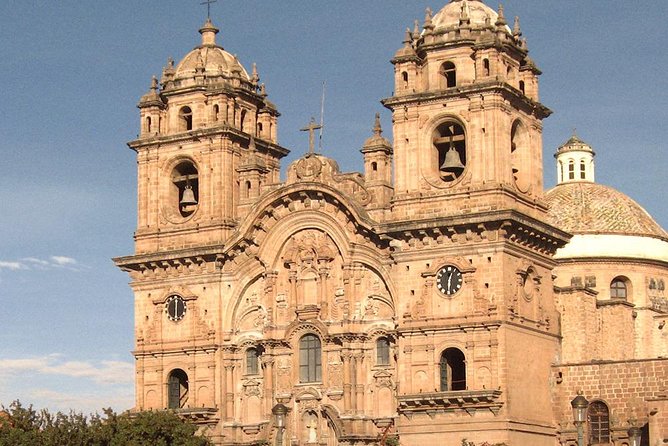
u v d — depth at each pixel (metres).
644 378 94.56
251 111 107.31
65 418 91.75
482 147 93.75
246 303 101.50
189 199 103.88
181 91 105.69
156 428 92.12
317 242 99.50
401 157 96.12
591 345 103.25
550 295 98.12
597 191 121.56
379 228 95.25
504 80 94.44
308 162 99.75
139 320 103.81
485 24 97.25
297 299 99.56
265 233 100.94
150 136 105.62
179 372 103.69
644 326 112.19
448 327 92.19
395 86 97.12
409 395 91.75
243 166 103.50
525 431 92.19
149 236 104.69
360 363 97.00
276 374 99.50
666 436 91.25
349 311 97.31
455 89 94.62
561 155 125.50
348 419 96.00
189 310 102.19
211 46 108.50
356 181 98.25
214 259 101.69
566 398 96.69
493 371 90.50
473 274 92.19
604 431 95.50
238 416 100.50
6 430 88.81
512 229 92.25
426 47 96.81
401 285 94.38
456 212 93.75
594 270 115.75
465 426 91.00
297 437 98.06
